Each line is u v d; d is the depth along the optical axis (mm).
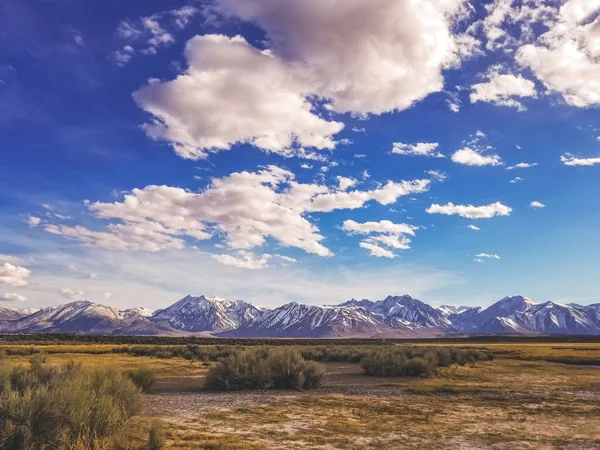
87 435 11672
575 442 15273
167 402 22750
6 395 11711
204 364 46469
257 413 20234
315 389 29438
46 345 90750
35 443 10930
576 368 48562
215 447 13383
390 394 27328
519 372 42750
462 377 37844
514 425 18359
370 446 14453
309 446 14320
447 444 14883
